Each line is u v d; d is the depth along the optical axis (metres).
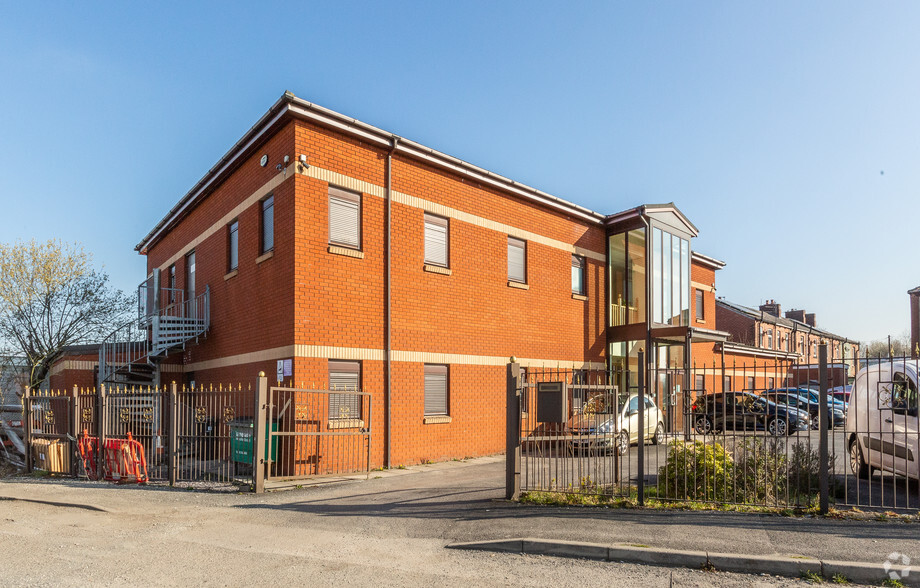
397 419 13.74
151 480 11.60
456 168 15.42
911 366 8.83
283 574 5.77
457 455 15.01
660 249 19.64
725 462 8.09
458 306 15.41
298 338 12.28
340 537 7.09
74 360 19.11
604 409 9.19
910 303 34.03
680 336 18.23
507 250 16.97
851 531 6.42
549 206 18.16
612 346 20.12
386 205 14.05
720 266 27.91
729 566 5.64
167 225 19.59
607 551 6.04
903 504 7.92
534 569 5.80
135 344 18.52
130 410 12.50
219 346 15.70
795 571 5.47
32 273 24.11
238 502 9.41
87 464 12.58
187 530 7.58
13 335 23.89
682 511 7.45
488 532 6.91
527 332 17.19
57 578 5.68
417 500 9.00
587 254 19.59
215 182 16.17
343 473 12.09
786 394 7.94
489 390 15.97
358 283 13.36
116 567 6.03
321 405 12.41
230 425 11.66
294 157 12.62
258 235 14.00
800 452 8.36
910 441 8.55
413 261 14.48
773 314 45.28
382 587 5.38
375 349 13.51
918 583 5.18
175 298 19.14
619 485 8.76
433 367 14.84
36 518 8.46
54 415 14.10
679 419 16.52
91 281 25.42
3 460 17.22
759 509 7.40
